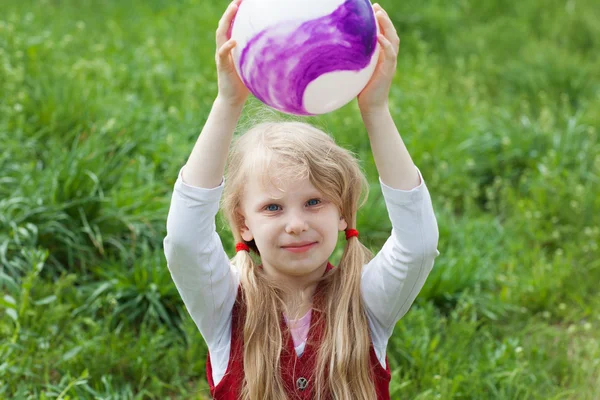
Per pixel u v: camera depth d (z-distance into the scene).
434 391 4.02
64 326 4.39
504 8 10.38
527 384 4.21
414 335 4.42
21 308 4.20
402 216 2.56
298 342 2.71
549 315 4.96
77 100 5.93
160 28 8.59
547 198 6.05
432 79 8.11
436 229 2.61
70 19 8.53
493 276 5.29
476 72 8.56
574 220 5.87
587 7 10.16
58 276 4.84
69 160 5.11
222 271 2.67
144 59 7.52
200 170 2.50
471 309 4.90
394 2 9.81
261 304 2.71
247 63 2.35
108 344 4.28
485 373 4.24
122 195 5.03
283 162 2.59
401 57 8.73
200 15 9.14
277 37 2.29
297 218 2.59
